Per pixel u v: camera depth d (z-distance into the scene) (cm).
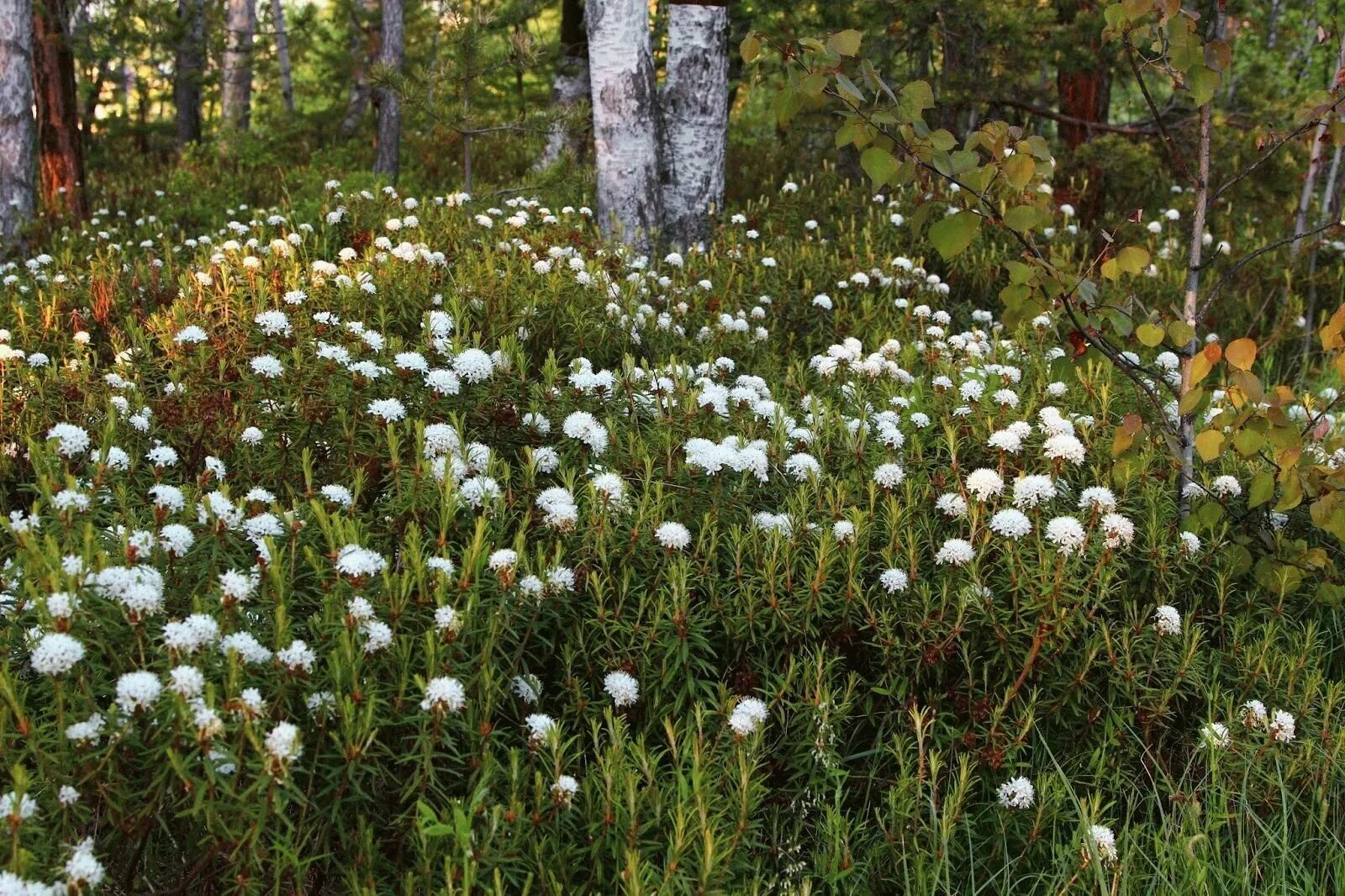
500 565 303
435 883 258
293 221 721
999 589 350
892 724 341
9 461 401
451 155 1555
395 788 277
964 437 426
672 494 369
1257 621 396
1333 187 888
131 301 601
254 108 2483
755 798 280
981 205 410
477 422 407
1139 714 342
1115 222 912
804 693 325
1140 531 383
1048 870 316
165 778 246
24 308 582
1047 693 343
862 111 381
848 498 380
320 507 297
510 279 554
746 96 1906
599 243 674
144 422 396
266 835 254
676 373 446
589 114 895
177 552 296
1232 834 337
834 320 658
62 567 258
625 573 325
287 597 287
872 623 338
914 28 1034
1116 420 462
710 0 859
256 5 2269
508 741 307
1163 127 433
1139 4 396
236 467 399
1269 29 1302
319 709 260
